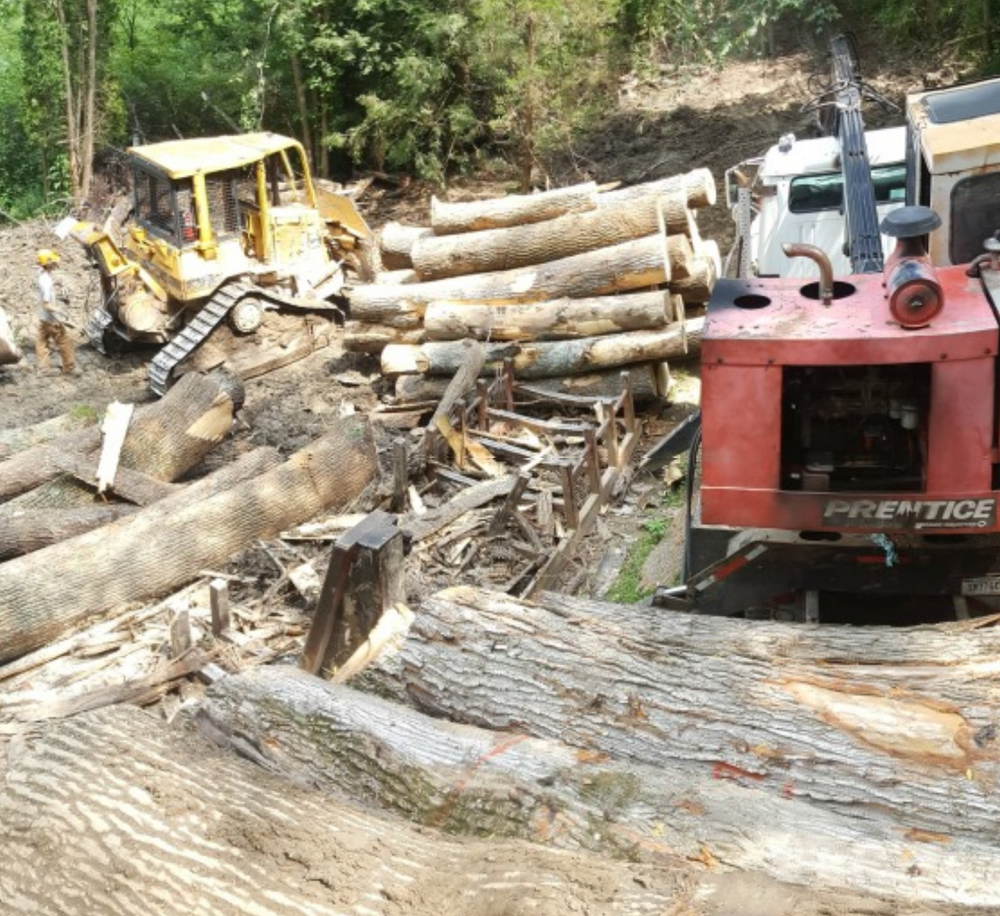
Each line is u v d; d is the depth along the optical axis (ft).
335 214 54.19
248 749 17.34
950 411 18.75
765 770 16.02
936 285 18.42
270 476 32.40
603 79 67.67
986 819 14.80
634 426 37.22
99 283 57.36
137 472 34.60
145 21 84.84
